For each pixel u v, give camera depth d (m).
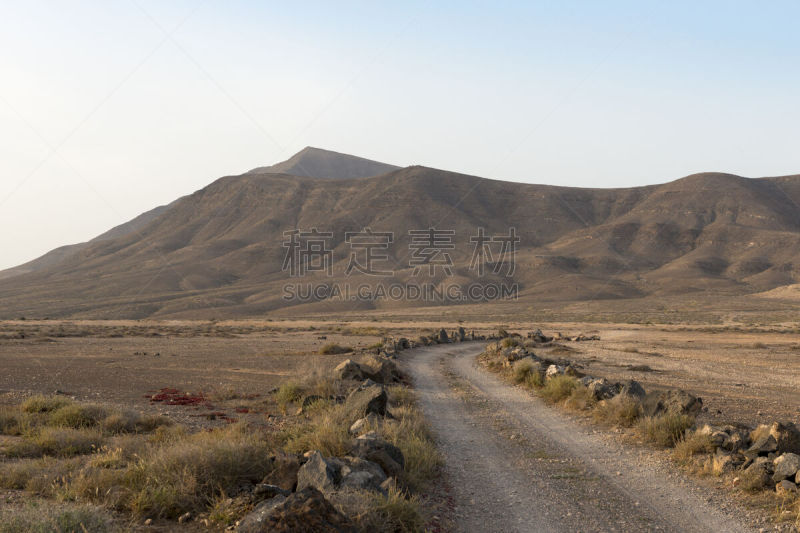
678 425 12.09
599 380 17.98
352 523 5.64
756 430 10.37
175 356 37.12
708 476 9.41
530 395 20.69
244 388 21.81
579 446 12.07
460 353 48.00
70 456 9.74
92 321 141.62
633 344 54.44
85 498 6.90
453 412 16.84
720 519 7.41
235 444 8.42
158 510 6.67
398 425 11.88
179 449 8.09
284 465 7.50
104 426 12.53
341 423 12.38
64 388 20.25
